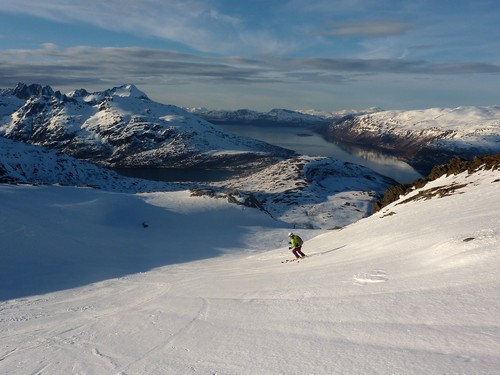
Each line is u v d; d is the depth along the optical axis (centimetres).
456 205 2241
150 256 5462
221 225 9506
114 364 970
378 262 1387
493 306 701
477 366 531
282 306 1135
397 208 3491
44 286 3459
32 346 1292
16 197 8169
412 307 829
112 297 2316
